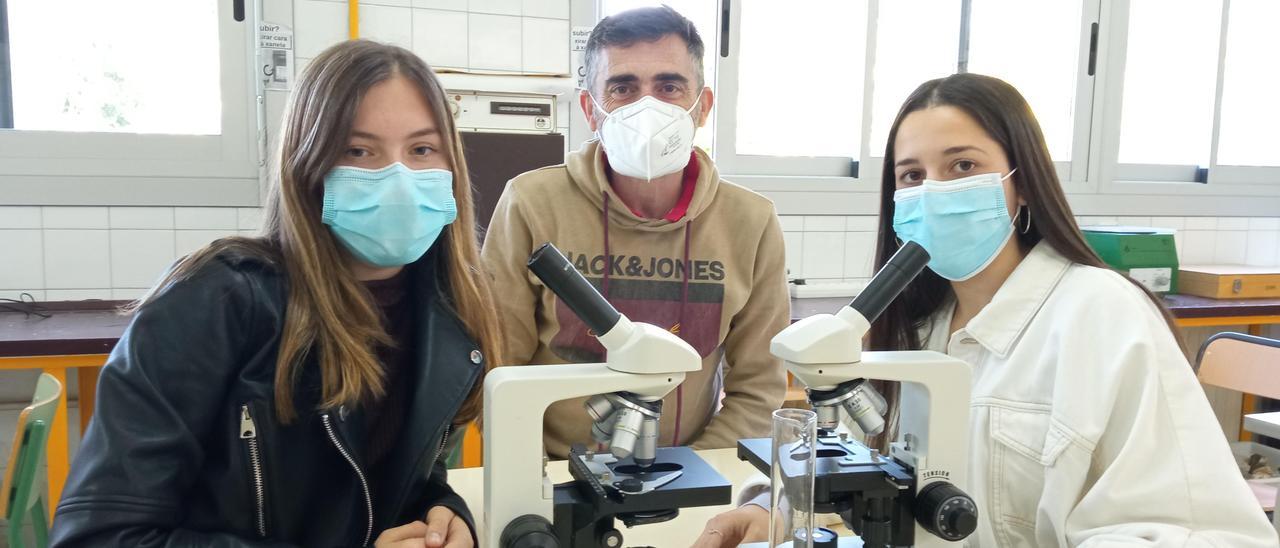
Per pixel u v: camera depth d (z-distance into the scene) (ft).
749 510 3.57
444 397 3.55
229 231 9.16
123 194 8.71
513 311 5.32
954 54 11.57
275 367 3.32
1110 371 3.36
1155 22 12.30
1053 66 12.08
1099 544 3.04
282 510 3.45
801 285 10.32
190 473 3.13
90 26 8.61
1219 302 10.28
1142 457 3.18
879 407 2.98
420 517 3.69
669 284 5.38
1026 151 3.84
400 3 9.20
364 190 3.38
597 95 5.24
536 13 9.72
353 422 3.48
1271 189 13.15
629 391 2.76
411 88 3.44
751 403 5.51
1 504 5.17
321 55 3.45
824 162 11.37
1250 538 3.01
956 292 4.34
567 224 5.32
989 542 3.78
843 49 11.09
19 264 8.52
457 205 3.81
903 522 3.07
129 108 8.83
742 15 10.55
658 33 4.97
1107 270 3.70
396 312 3.93
